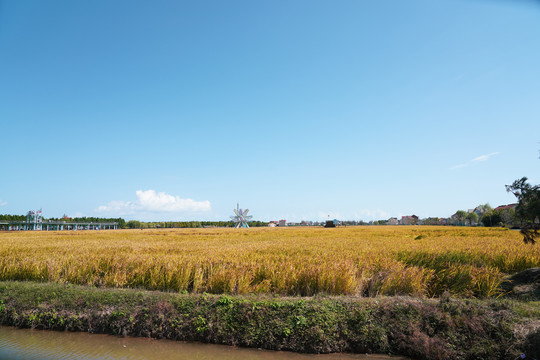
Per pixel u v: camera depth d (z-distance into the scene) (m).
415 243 22.03
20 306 9.11
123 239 34.81
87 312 8.68
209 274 11.62
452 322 7.02
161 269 12.03
